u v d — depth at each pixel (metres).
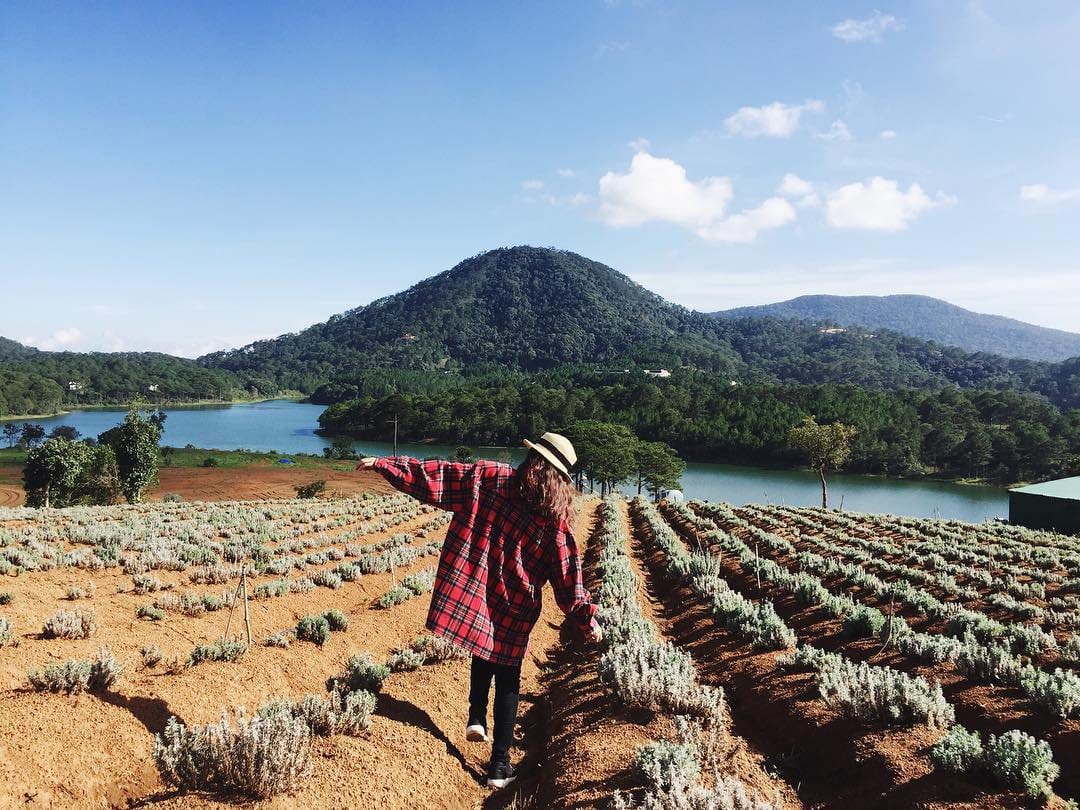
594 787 4.86
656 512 45.53
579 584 4.35
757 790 5.28
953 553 24.95
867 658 10.41
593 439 103.75
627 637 9.22
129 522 22.17
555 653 10.43
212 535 20.83
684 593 15.86
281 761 4.24
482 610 4.28
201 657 7.26
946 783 5.18
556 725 6.69
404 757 5.21
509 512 4.32
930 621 13.63
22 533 15.87
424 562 18.09
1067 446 130.62
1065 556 25.17
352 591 13.77
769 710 7.49
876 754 5.80
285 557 16.84
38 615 8.35
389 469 4.32
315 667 8.05
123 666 6.88
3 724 4.67
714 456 156.00
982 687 8.34
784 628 9.85
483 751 6.01
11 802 4.00
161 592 11.13
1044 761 4.98
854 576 17.95
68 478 44.75
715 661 10.01
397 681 7.27
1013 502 46.16
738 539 27.69
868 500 102.75
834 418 152.25
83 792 4.37
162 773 4.37
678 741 5.77
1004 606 15.16
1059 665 10.39
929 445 136.88
